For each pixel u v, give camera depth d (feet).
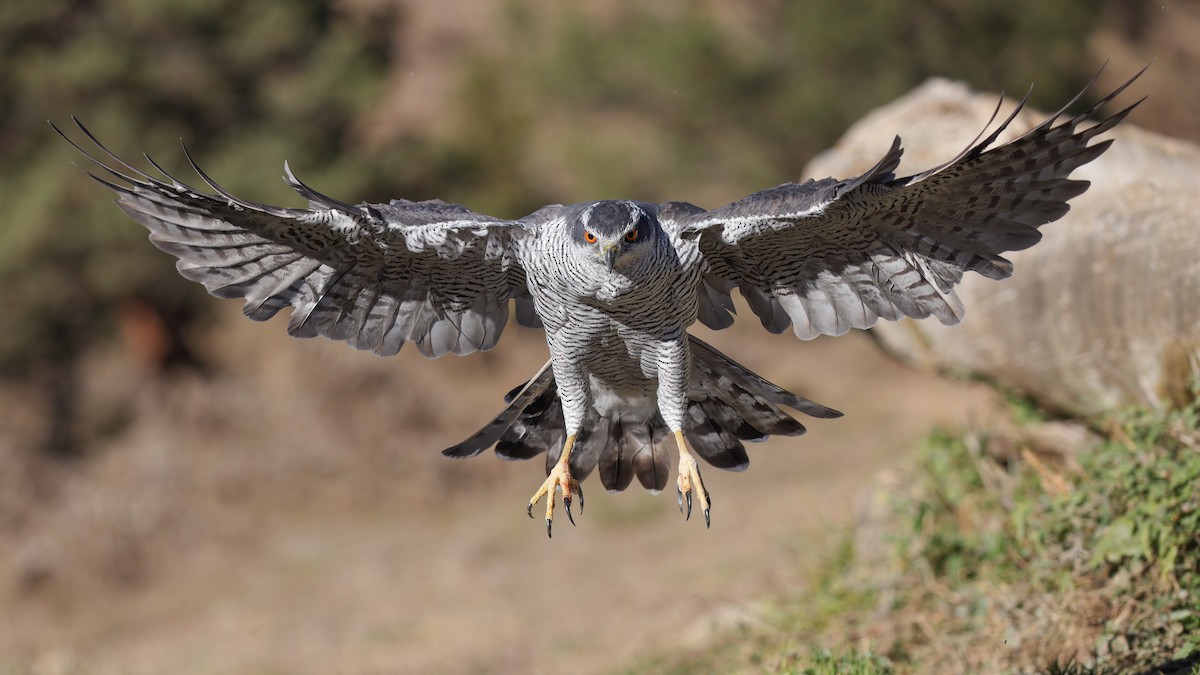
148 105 71.05
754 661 28.17
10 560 60.44
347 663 43.24
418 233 19.17
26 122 70.64
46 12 69.72
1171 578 22.03
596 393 21.58
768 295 20.58
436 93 97.04
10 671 46.47
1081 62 72.74
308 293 20.31
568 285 19.45
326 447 68.33
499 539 58.70
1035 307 27.17
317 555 60.13
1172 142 26.86
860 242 19.15
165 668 46.78
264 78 72.84
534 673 36.83
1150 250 25.73
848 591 29.45
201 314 77.15
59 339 73.41
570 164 79.87
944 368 29.58
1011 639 23.06
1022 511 24.98
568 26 79.51
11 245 67.92
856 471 53.78
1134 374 26.48
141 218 19.12
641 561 49.70
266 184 69.46
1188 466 22.49
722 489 59.88
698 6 79.97
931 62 72.69
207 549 61.26
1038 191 17.61
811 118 73.87
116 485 65.41
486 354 79.51
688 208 20.15
